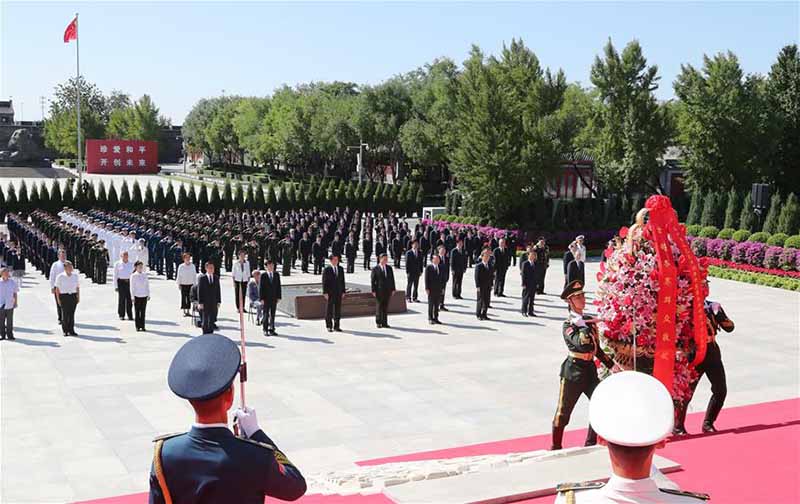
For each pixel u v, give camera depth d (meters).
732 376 16.55
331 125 77.62
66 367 16.98
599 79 45.28
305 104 86.44
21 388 15.38
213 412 3.33
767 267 31.70
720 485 7.45
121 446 12.27
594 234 41.62
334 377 16.39
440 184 76.25
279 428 13.14
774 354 18.81
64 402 14.52
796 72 48.50
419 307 24.92
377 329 21.33
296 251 35.69
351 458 11.71
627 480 2.93
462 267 26.34
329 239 37.78
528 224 40.84
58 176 93.00
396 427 13.25
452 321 22.53
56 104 157.12
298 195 56.47
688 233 36.72
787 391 15.27
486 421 13.59
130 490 10.56
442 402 14.71
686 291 9.34
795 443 9.24
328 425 13.34
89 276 30.44
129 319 22.34
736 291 29.17
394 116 74.00
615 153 45.69
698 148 45.44
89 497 10.30
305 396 15.01
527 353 18.70
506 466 8.26
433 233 35.47
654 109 44.62
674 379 9.52
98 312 23.48
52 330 20.78
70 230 33.47
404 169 78.44
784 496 7.07
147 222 38.19
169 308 24.27
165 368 16.97
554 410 14.22
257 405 14.40
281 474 3.38
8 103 148.25
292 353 18.42
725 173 45.41
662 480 5.09
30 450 12.07
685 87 45.47
